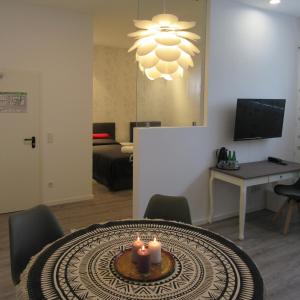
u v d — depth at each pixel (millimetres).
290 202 3826
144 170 3473
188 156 3791
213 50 3816
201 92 3939
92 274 1478
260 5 4059
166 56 2057
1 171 4328
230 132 4113
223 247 1779
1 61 4164
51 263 1569
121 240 1844
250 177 3535
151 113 4203
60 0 4129
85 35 4730
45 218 2123
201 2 3922
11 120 4316
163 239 1867
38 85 4441
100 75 7496
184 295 1328
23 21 4242
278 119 4371
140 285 1399
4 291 2555
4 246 3338
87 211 4488
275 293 2596
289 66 4629
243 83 4148
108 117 7707
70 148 4812
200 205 3994
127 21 5125
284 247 3434
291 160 4895
